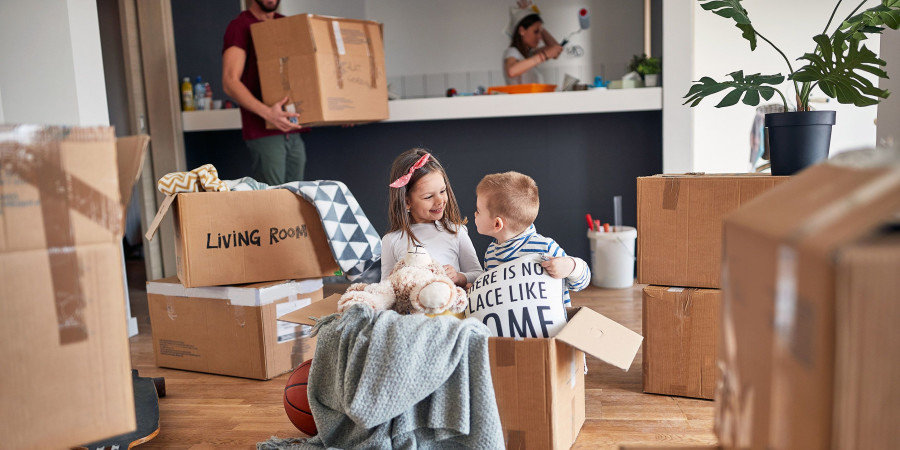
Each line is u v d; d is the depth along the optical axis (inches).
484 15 222.4
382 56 126.6
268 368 88.0
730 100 77.7
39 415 29.1
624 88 136.6
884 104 93.7
